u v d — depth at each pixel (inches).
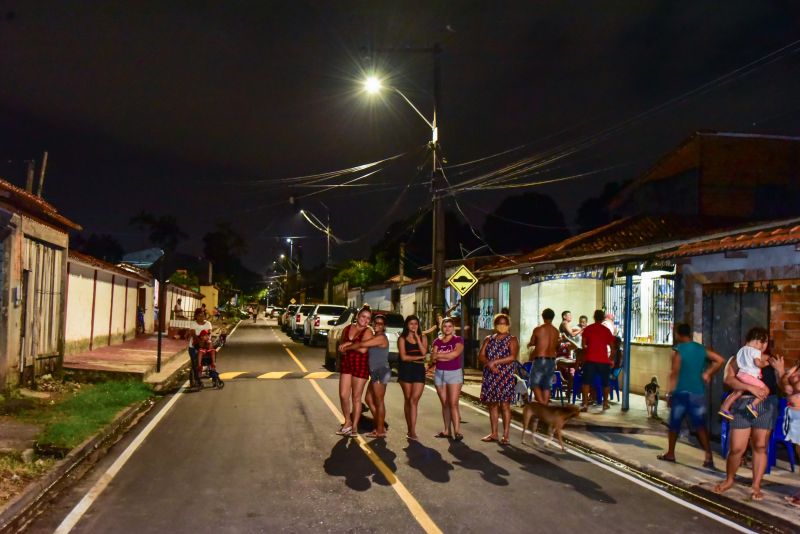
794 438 305.0
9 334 498.0
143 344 1028.5
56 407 468.1
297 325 1454.2
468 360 975.6
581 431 442.9
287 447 374.9
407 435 415.8
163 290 741.9
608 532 244.8
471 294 1008.2
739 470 339.6
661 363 588.4
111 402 497.4
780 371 332.5
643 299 626.8
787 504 280.5
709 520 265.4
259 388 632.4
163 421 456.8
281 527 241.6
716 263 435.8
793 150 884.6
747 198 879.1
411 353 406.9
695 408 350.3
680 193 916.6
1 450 339.9
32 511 258.4
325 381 689.0
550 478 320.5
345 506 267.1
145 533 234.2
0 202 480.4
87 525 242.4
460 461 349.1
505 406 401.4
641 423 457.4
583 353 522.0
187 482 300.7
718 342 433.1
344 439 398.9
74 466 330.6
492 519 255.1
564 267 628.4
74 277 767.1
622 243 781.9
